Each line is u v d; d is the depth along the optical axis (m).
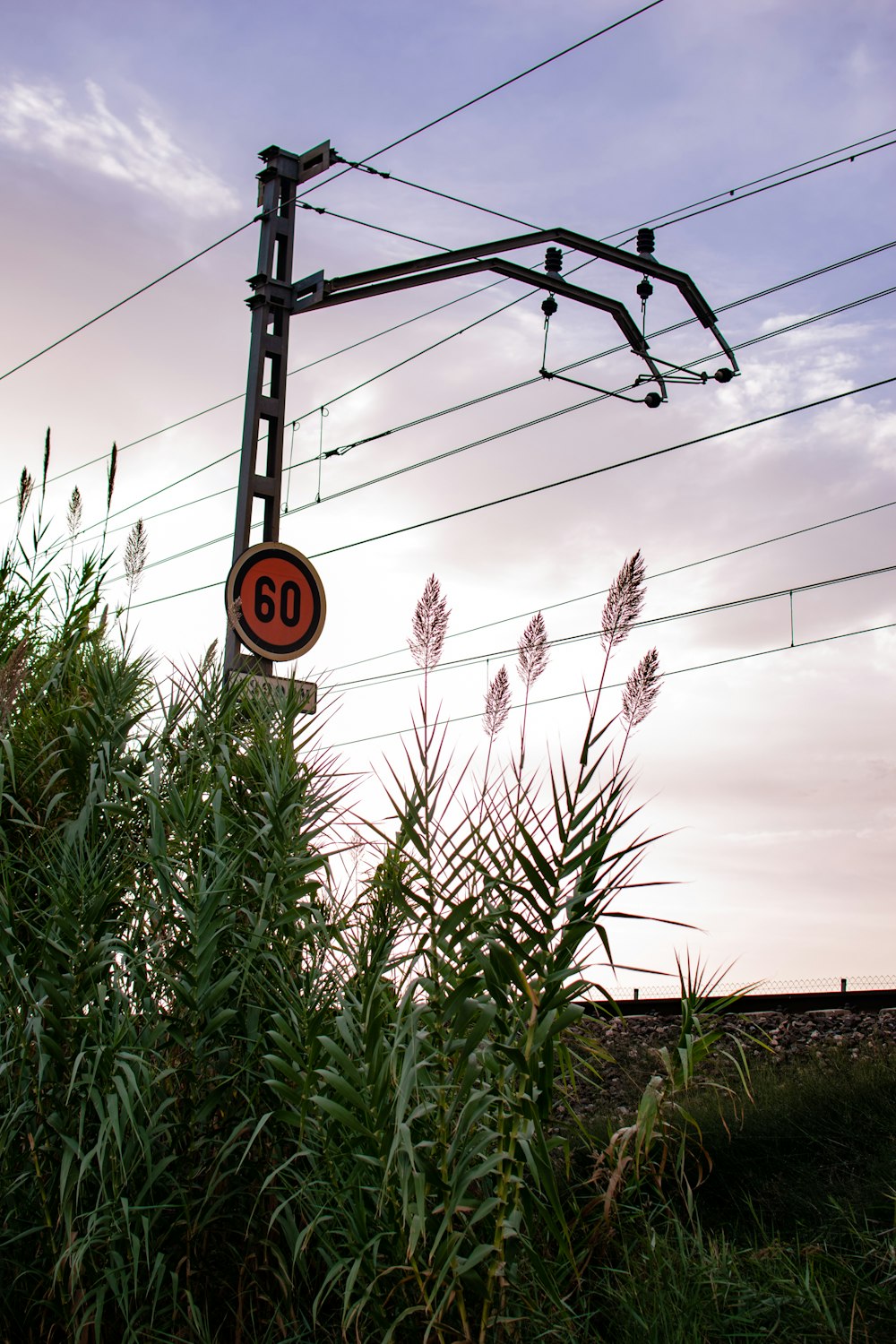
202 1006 4.28
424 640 4.21
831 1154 5.92
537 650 4.07
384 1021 3.78
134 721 5.54
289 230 10.05
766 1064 7.99
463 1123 3.38
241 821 5.09
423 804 4.12
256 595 8.30
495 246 9.07
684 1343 3.68
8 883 4.67
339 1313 3.99
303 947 4.75
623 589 3.74
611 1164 4.19
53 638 6.66
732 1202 5.54
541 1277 3.58
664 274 9.56
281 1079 4.27
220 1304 4.20
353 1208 3.67
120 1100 4.09
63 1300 3.88
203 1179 4.25
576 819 3.69
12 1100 4.23
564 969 3.57
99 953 4.20
